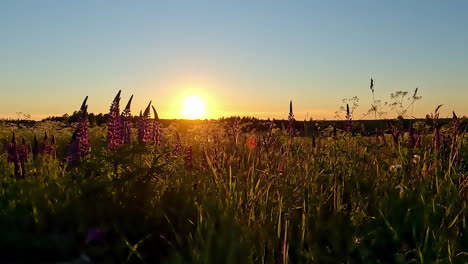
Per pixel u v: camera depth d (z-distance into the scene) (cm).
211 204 165
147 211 162
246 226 144
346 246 146
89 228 152
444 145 229
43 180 199
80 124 185
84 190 166
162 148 196
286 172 209
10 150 204
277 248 135
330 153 230
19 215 167
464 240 143
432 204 164
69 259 142
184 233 151
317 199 180
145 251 146
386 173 212
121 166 175
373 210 169
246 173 206
